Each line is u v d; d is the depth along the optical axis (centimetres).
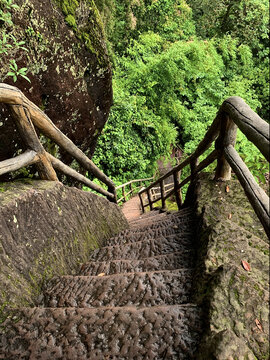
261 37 1873
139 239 301
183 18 1577
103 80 398
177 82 1296
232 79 1669
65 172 298
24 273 191
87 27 348
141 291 174
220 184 293
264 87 1780
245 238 195
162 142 1241
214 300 136
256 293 138
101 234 336
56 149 359
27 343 141
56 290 196
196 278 169
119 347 129
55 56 306
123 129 1108
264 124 139
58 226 243
